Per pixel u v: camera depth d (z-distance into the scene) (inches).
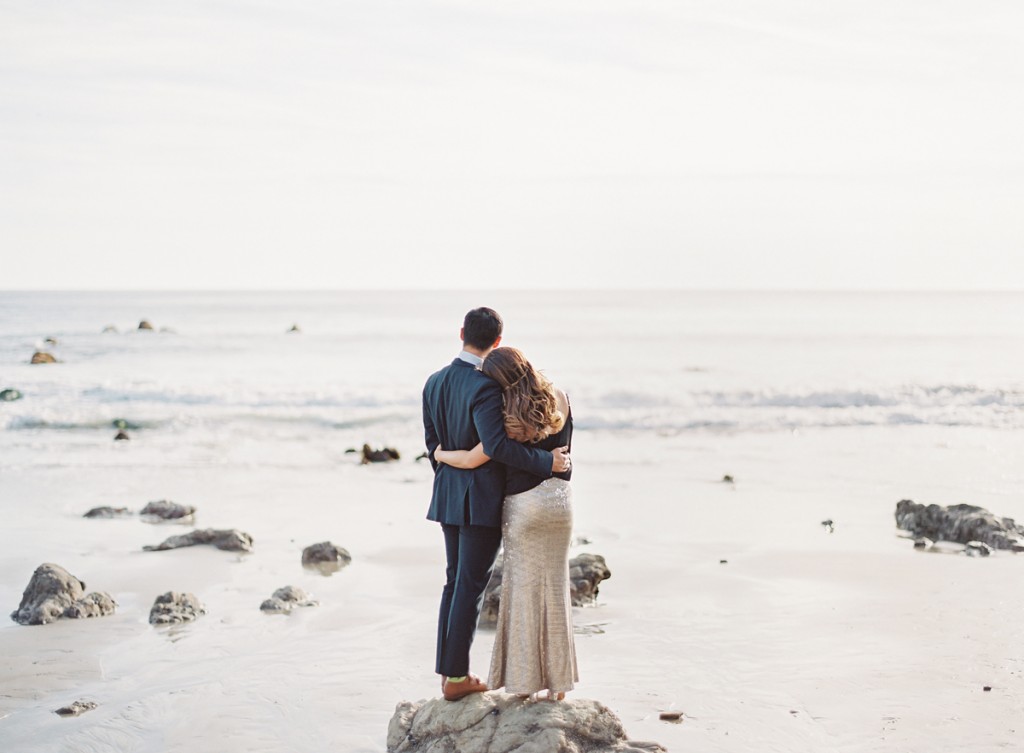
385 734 224.4
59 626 319.3
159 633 311.0
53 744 222.1
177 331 2215.8
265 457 754.8
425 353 1704.0
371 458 735.7
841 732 222.1
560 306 3666.3
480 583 203.9
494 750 191.5
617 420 917.2
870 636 298.7
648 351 1737.2
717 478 639.1
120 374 1342.3
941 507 467.5
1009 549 421.1
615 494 580.4
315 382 1242.0
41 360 1496.1
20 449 783.1
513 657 202.1
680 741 216.4
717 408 994.1
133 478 653.3
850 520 499.2
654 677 261.9
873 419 928.3
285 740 222.2
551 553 201.8
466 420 197.3
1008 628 305.1
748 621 317.7
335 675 268.2
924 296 5374.0
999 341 1934.1
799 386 1117.7
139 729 230.7
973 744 214.5
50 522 503.2
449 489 202.1
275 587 371.6
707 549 430.9
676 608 335.3
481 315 204.4
